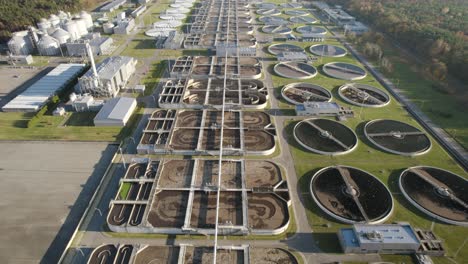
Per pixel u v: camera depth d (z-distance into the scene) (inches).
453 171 2822.3
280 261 2068.2
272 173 2778.1
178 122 3440.0
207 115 3585.1
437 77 4404.5
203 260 2050.9
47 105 3671.3
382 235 2127.2
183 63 4881.9
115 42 5880.9
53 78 4340.6
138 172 2758.4
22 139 3213.6
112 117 3388.3
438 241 2155.5
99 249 2119.8
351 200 2506.2
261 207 2442.2
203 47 5620.1
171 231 2249.0
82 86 3912.4
